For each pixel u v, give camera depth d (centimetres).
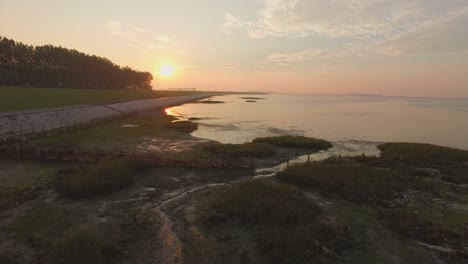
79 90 9944
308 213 1305
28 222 1262
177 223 1277
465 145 3334
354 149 2981
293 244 1044
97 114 5047
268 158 2523
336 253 1033
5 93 6531
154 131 3841
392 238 1149
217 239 1137
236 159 2334
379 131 4328
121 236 1157
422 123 5381
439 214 1365
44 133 3158
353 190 1602
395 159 2400
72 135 3309
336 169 1947
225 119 5791
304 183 1775
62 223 1258
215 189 1700
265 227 1183
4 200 1459
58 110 4322
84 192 1541
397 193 1609
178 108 8688
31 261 983
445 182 1844
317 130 4366
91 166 1905
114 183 1650
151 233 1188
